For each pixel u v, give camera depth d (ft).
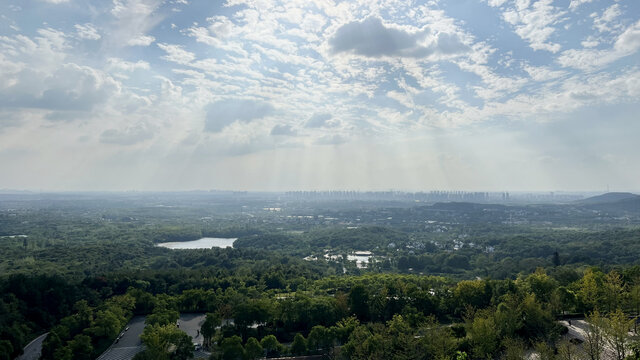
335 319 574.15
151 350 458.09
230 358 464.65
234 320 563.89
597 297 535.60
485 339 403.75
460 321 580.71
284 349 498.69
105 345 539.29
